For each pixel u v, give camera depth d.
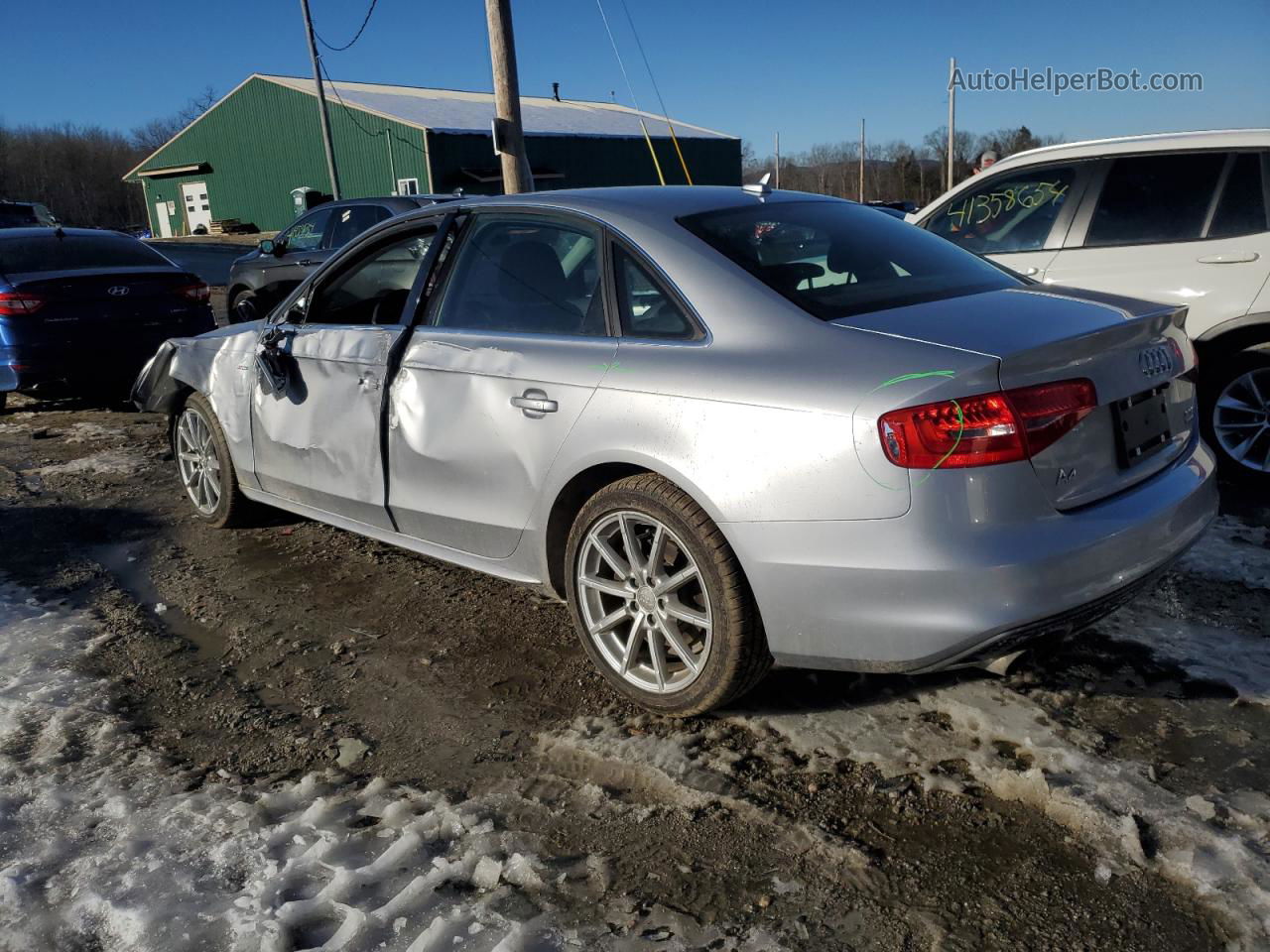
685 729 2.95
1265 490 4.82
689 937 2.15
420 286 3.74
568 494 3.14
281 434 4.28
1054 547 2.45
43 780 2.79
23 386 7.89
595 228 3.22
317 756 2.93
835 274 3.02
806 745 2.83
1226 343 4.85
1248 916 2.12
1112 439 2.66
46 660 3.55
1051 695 3.01
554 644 3.59
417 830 2.52
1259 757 2.66
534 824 2.55
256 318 11.91
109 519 5.26
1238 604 3.54
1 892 2.33
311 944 2.16
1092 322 2.71
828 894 2.26
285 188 41.59
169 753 2.96
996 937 2.12
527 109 43.00
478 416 3.34
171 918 2.23
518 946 2.11
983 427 2.39
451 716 3.12
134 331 8.27
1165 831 2.39
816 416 2.52
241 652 3.64
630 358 2.94
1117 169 5.14
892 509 2.43
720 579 2.72
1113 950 2.07
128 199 78.50
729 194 3.46
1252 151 4.80
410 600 4.04
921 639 2.46
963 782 2.62
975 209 5.65
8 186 74.50
